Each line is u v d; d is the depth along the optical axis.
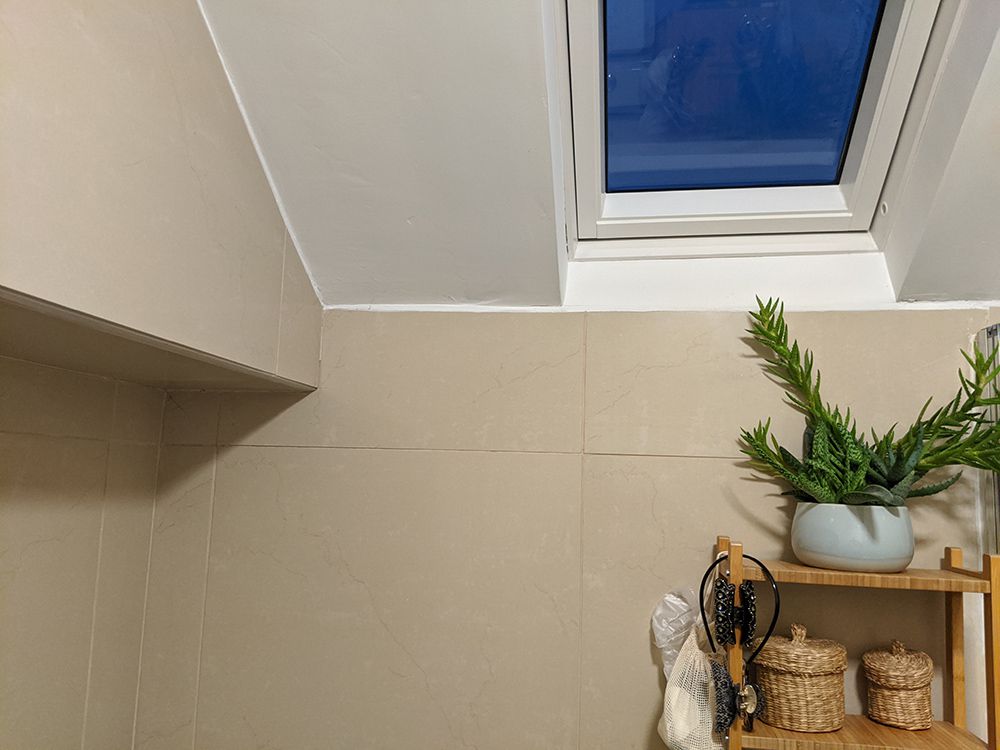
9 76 0.69
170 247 0.95
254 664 1.36
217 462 1.42
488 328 1.38
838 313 1.30
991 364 1.22
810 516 1.16
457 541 1.34
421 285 1.37
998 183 1.13
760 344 1.31
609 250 1.41
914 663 1.14
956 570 1.16
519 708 1.29
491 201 1.24
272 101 1.14
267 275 1.22
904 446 1.20
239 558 1.39
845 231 1.36
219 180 1.08
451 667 1.31
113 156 0.84
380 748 1.32
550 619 1.30
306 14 1.05
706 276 1.37
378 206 1.26
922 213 1.20
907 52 1.15
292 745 1.34
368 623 1.34
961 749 1.04
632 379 1.33
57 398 1.17
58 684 1.17
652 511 1.30
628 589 1.29
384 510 1.36
